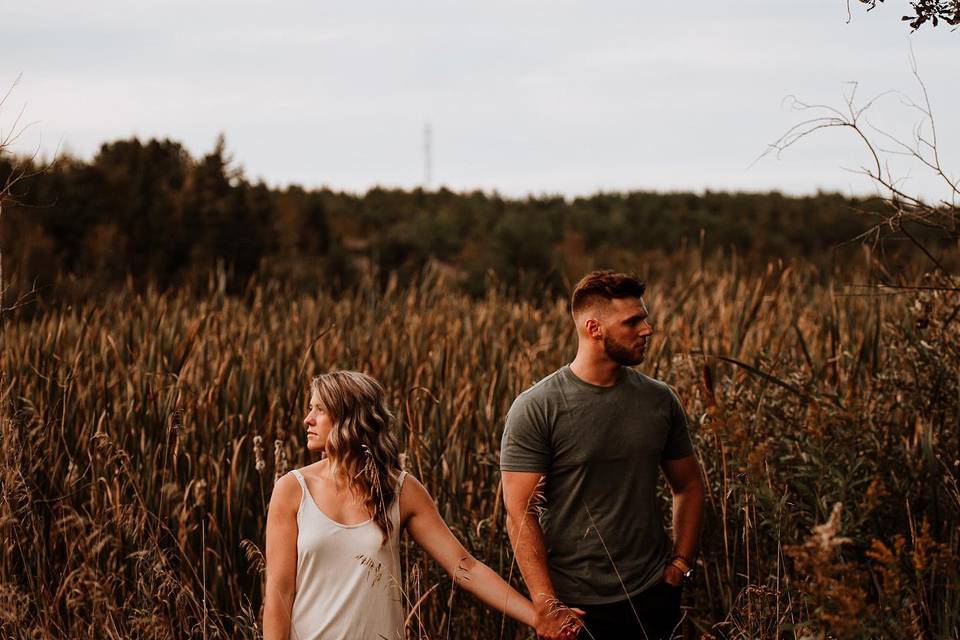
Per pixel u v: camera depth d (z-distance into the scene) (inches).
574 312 135.7
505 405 206.7
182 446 182.5
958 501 146.9
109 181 836.0
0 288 217.8
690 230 1403.8
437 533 126.6
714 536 160.2
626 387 134.8
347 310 334.6
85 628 155.0
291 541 117.9
